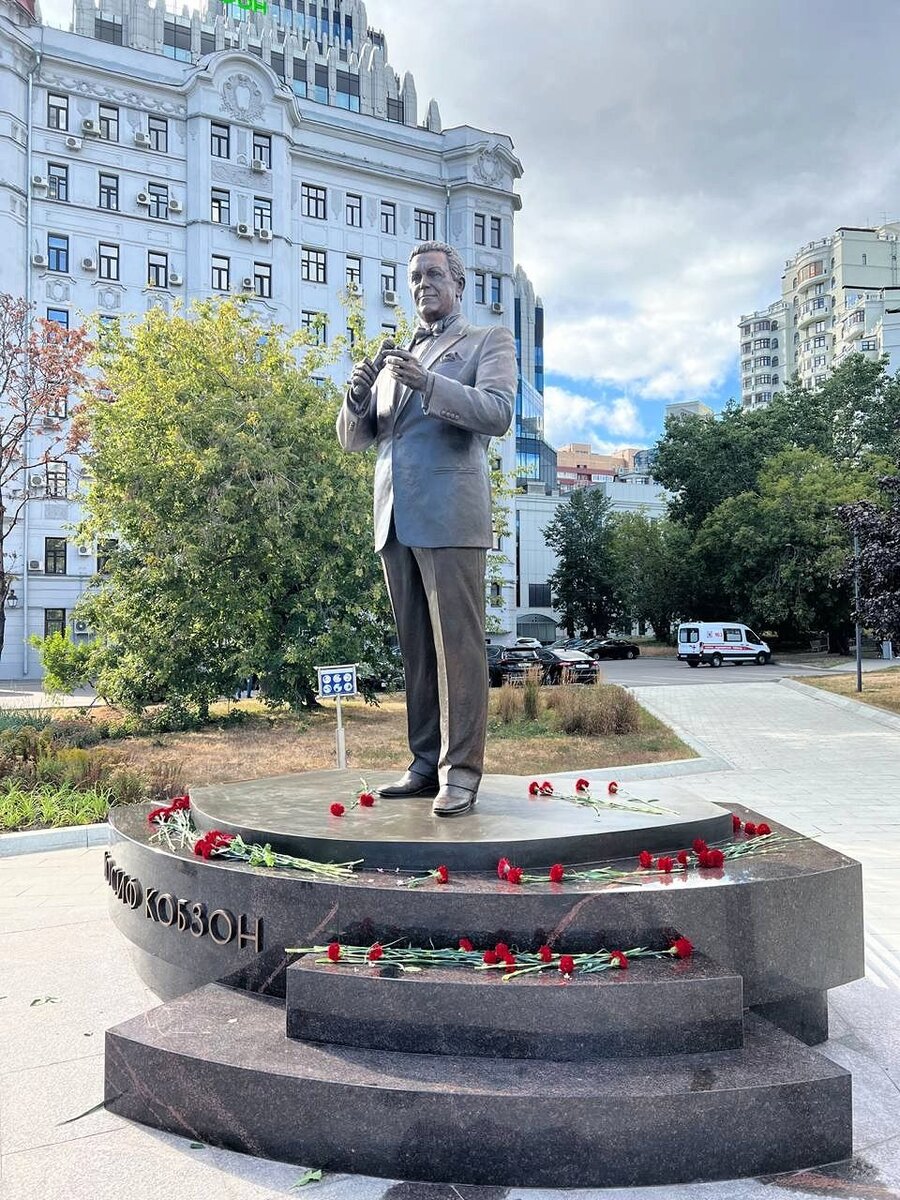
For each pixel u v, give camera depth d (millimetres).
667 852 3613
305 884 3139
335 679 9094
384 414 4160
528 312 72562
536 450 57594
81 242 30391
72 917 5195
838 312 85812
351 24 55562
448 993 2727
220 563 15469
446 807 3807
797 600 34250
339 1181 2525
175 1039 2861
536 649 28609
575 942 2975
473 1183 2488
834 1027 3617
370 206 35500
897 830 7391
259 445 15070
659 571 44250
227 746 13250
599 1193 2449
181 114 31953
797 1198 2424
